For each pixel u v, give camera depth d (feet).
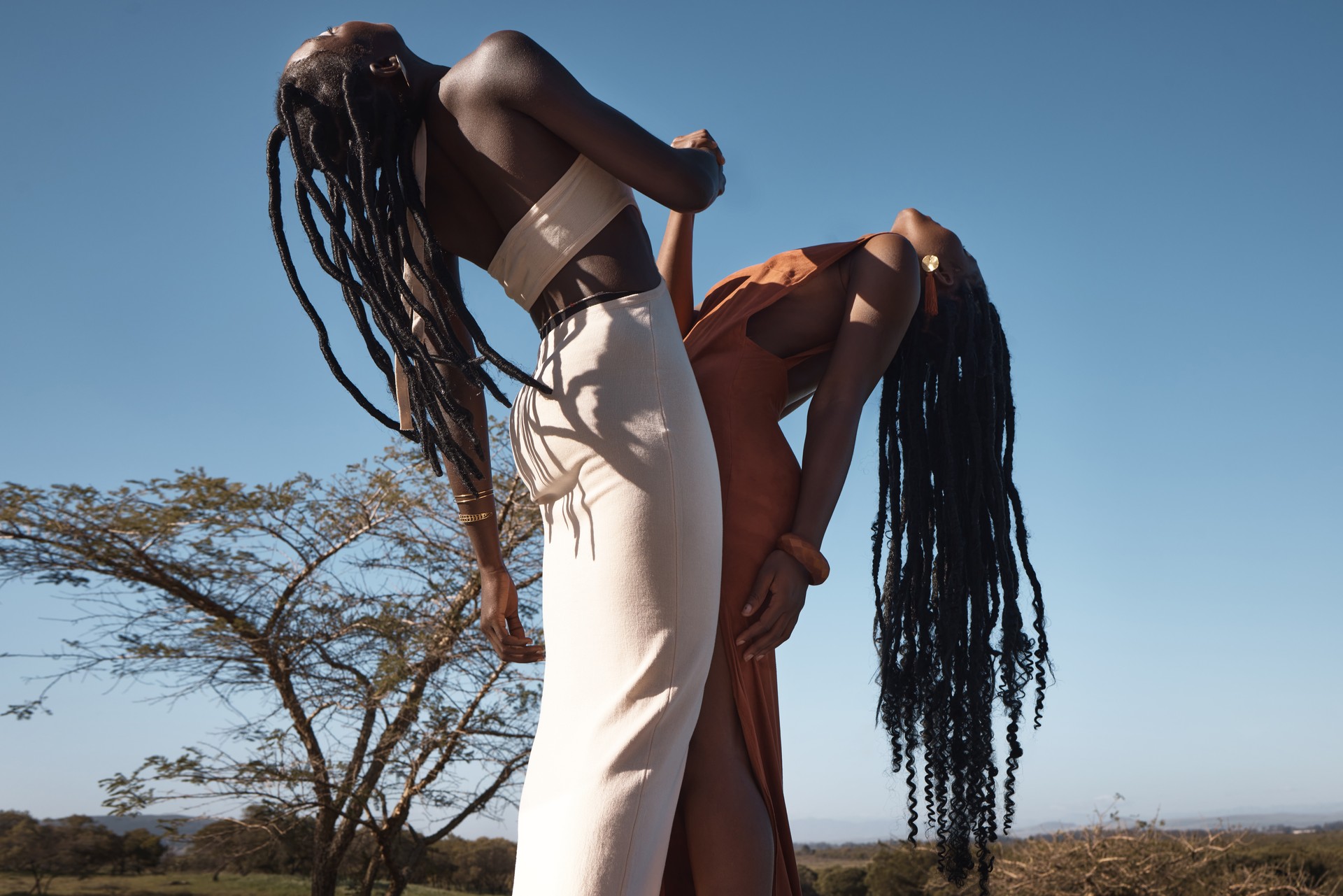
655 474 3.14
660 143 3.28
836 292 4.24
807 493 3.76
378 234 3.07
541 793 3.11
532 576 32.91
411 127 3.33
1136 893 43.83
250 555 32.07
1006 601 4.60
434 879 41.24
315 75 3.15
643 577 3.10
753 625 3.56
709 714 3.47
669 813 3.03
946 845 4.51
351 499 32.40
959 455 4.59
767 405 4.00
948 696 4.45
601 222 3.32
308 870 35.99
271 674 31.32
